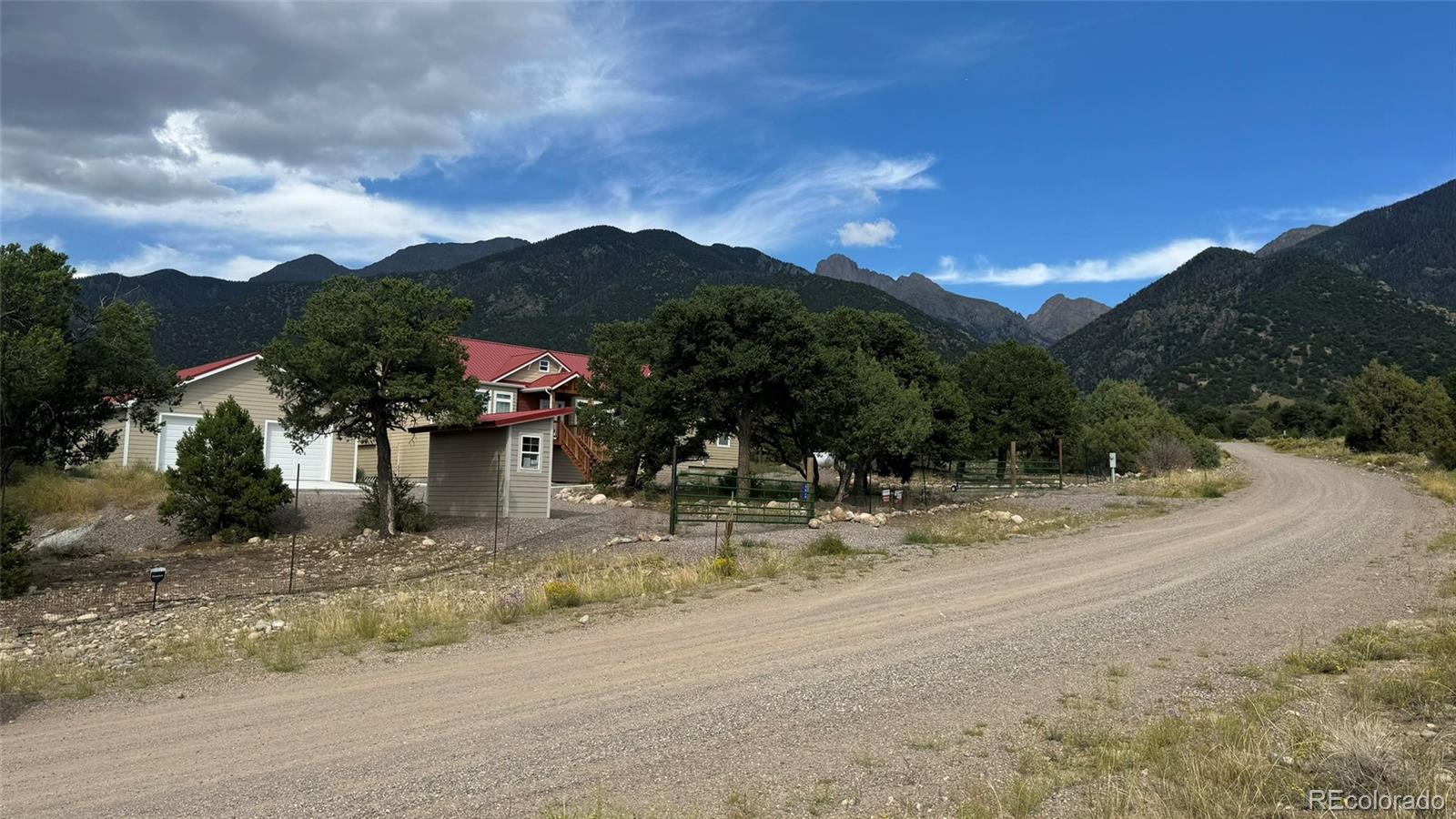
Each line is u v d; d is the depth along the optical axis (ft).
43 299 55.31
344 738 21.09
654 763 18.75
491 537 70.95
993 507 89.45
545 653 30.42
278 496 74.18
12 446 57.72
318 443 108.06
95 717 24.13
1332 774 16.25
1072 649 29.04
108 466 94.22
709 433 92.22
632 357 98.94
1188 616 34.35
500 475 80.94
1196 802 15.34
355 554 64.34
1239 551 54.19
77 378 58.34
